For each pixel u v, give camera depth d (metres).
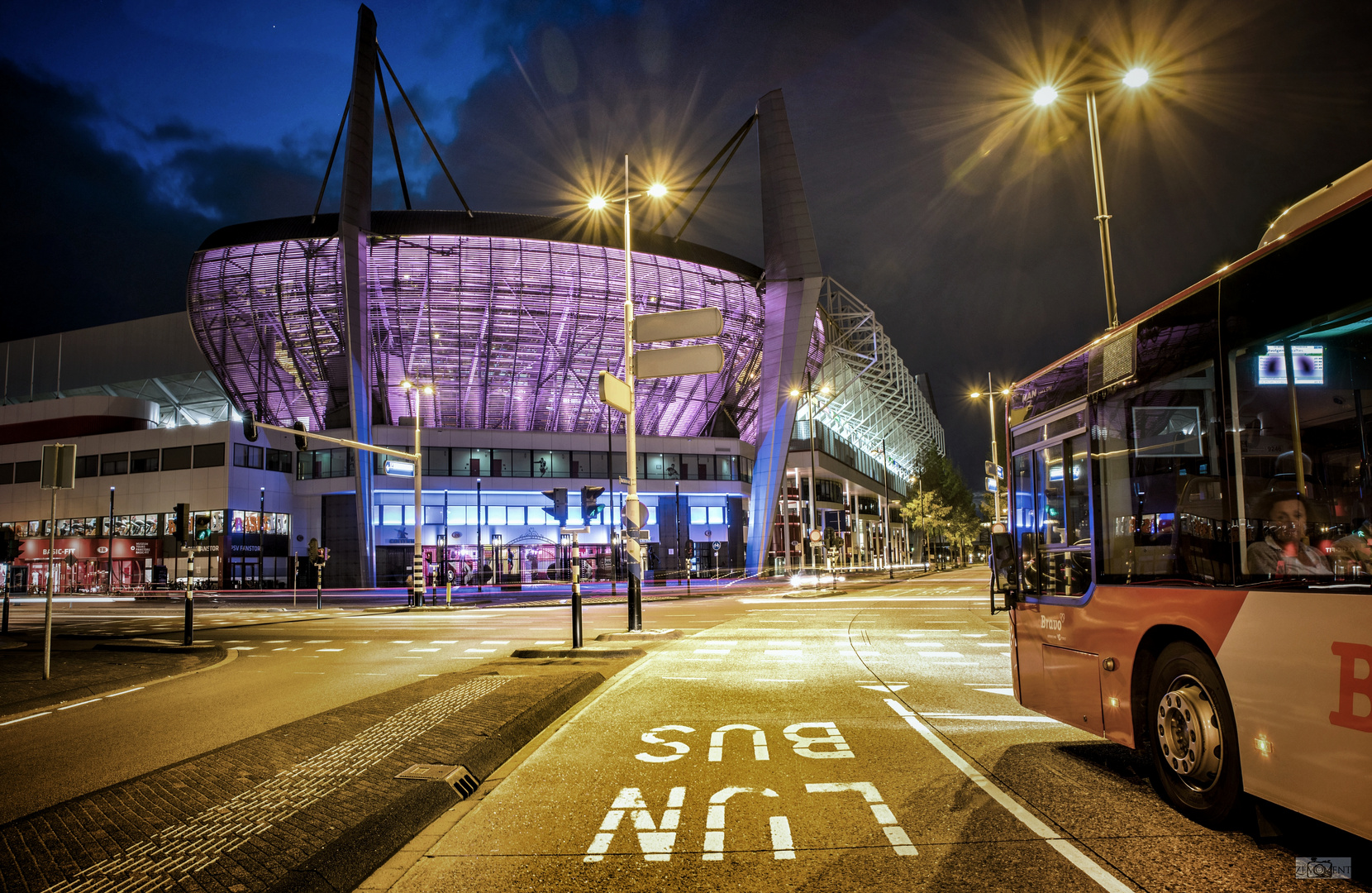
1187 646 4.66
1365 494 3.48
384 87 58.12
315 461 64.44
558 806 5.18
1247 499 4.15
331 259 56.75
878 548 105.88
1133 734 5.18
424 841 4.55
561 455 64.06
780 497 61.19
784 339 58.16
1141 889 3.59
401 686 10.09
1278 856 4.01
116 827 4.45
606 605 31.75
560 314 60.44
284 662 14.53
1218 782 4.36
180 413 82.62
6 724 8.89
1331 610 3.57
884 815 4.80
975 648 13.88
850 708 8.49
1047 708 6.46
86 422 68.62
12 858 3.97
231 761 6.02
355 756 6.09
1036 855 4.06
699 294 63.38
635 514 16.64
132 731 8.13
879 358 83.94
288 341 61.06
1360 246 3.55
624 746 6.93
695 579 63.72
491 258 57.66
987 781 5.53
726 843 4.38
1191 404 4.68
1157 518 4.98
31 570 66.38
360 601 43.38
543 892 3.74
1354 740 3.41
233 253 57.50
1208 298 4.55
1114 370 5.54
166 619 30.19
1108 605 5.50
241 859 3.88
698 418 72.75
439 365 62.03
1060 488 6.39
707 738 7.14
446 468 60.88
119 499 62.94
